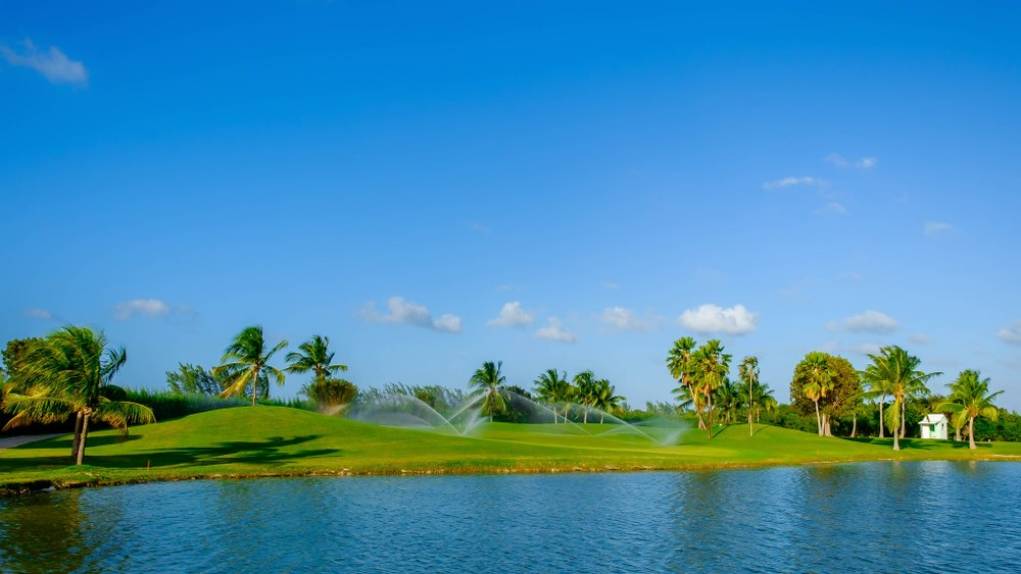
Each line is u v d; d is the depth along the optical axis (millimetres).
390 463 65375
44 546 33719
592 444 107250
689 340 143625
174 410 110625
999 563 35156
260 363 104375
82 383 56688
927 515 48062
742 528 42094
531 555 34500
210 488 51875
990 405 136250
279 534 37594
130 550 33562
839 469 81375
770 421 189000
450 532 39094
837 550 37188
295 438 79000
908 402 186375
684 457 84625
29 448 72188
